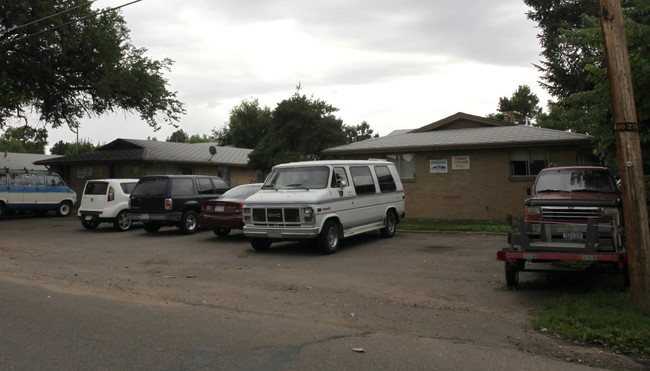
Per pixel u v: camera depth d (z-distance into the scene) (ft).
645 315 18.74
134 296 24.23
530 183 57.67
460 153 61.21
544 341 17.19
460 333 18.19
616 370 14.65
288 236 36.24
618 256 22.27
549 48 75.97
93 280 28.30
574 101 30.50
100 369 14.29
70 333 17.83
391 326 19.12
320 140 88.22
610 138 28.22
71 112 85.97
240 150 121.29
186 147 111.04
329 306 22.24
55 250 40.47
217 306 22.25
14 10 68.33
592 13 73.05
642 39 24.43
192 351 15.93
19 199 71.72
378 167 45.57
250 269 31.68
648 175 26.78
